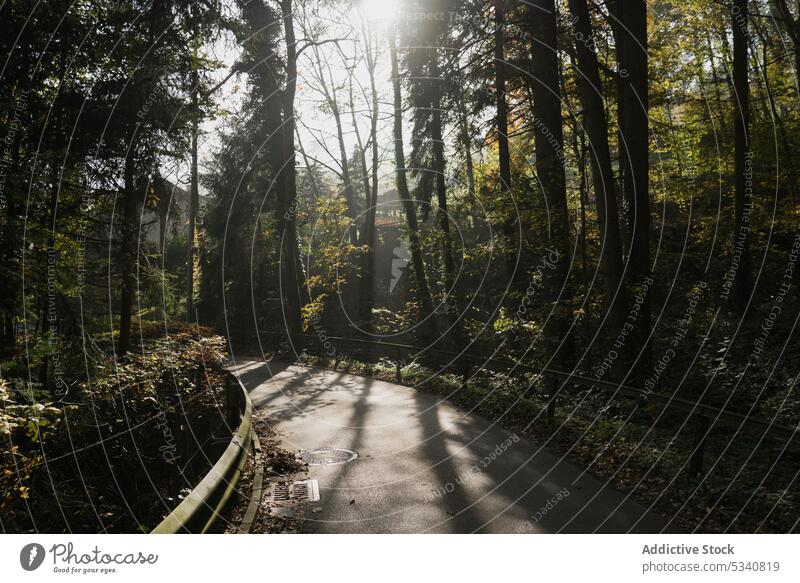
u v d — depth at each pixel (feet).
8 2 35.01
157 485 34.27
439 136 83.05
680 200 79.46
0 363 27.32
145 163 46.29
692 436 35.96
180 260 124.26
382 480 30.86
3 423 22.61
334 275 102.63
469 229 100.07
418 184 86.22
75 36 39.11
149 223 46.68
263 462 33.68
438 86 77.87
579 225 72.23
